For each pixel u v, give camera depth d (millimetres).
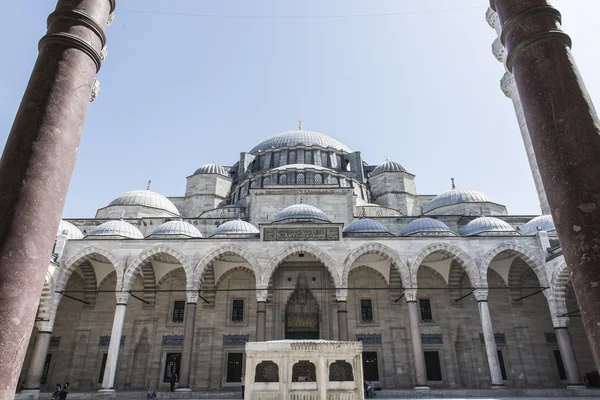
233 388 32938
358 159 50250
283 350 15312
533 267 31469
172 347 34562
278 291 35375
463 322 35312
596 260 4957
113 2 7238
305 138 54406
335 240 31297
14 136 5535
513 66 6629
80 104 6129
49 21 6465
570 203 5305
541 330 35188
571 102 5777
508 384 33594
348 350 15430
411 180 49062
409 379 33594
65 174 5730
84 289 36375
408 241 31344
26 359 33875
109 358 28297
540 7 6480
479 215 41688
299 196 39938
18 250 4965
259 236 31797
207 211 41969
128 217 42156
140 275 36625
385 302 35750
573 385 28188
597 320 4797
